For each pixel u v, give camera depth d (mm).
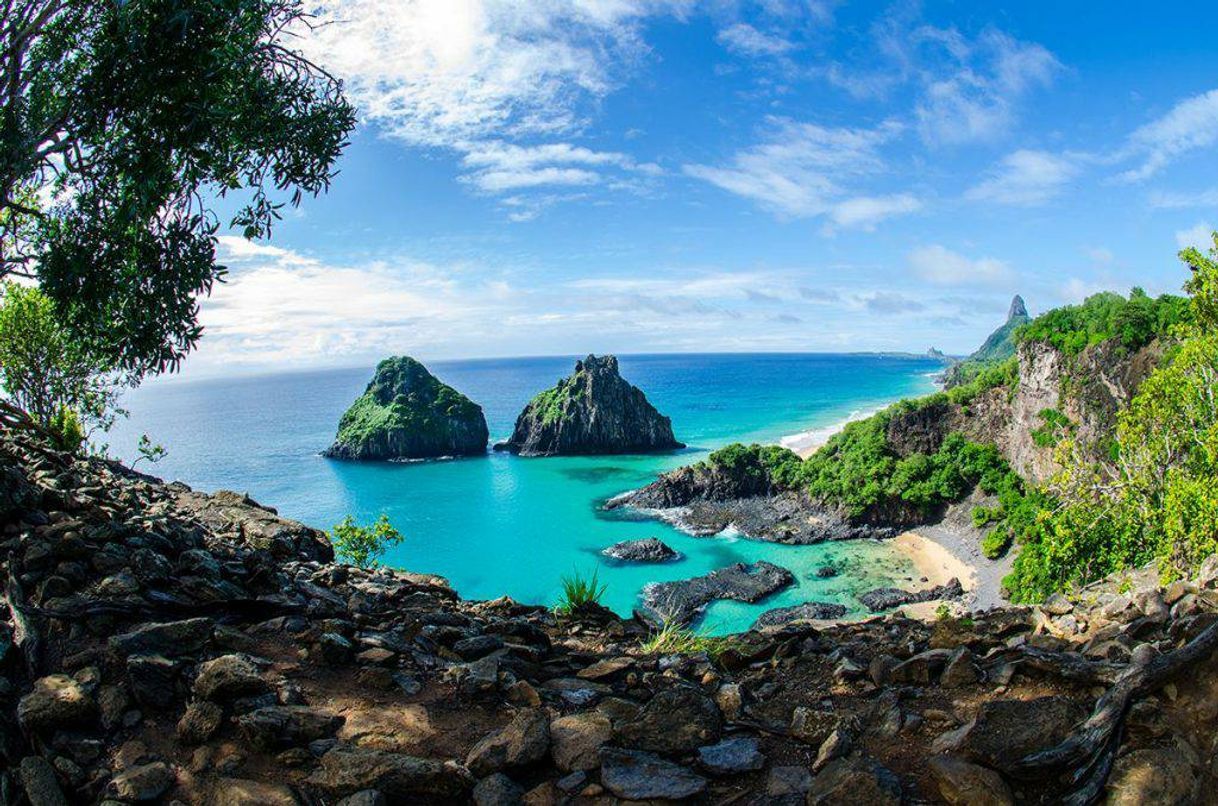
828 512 106750
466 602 12352
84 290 9141
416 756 5883
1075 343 95625
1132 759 4953
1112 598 9375
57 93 9172
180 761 5691
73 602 7195
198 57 8547
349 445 186125
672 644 10266
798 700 7367
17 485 9258
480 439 192875
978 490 101812
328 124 10219
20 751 5734
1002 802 4977
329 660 7465
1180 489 30391
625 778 5660
